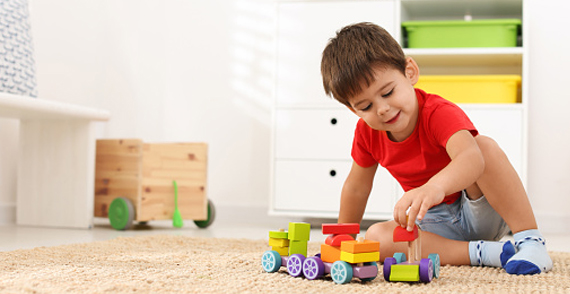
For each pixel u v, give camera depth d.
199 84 2.60
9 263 1.04
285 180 2.20
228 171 2.55
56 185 2.05
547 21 2.29
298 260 0.90
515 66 2.34
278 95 2.21
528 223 1.06
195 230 2.02
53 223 2.06
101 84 2.68
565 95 2.27
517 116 2.04
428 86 2.12
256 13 2.55
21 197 2.11
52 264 1.04
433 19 2.40
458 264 1.07
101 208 2.05
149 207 2.01
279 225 2.32
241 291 0.78
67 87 2.48
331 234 0.93
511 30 2.11
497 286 0.83
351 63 0.98
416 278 0.86
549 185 2.27
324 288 0.81
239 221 2.52
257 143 2.53
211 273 0.94
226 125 2.57
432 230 1.20
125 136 2.65
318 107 2.18
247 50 2.56
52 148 2.07
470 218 1.15
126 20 2.68
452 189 0.91
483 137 1.09
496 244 1.05
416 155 1.10
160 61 2.63
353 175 1.23
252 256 1.20
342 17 2.17
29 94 1.86
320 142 2.18
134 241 1.47
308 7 2.19
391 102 0.98
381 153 1.15
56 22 2.43
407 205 0.87
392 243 1.11
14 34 1.81
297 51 2.20
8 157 2.21
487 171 1.05
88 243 1.42
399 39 2.13
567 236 2.04
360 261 0.85
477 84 2.09
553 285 0.85
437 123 1.03
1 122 2.18
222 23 2.59
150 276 0.90
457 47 2.13
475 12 2.33
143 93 2.64
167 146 2.04
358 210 1.24
